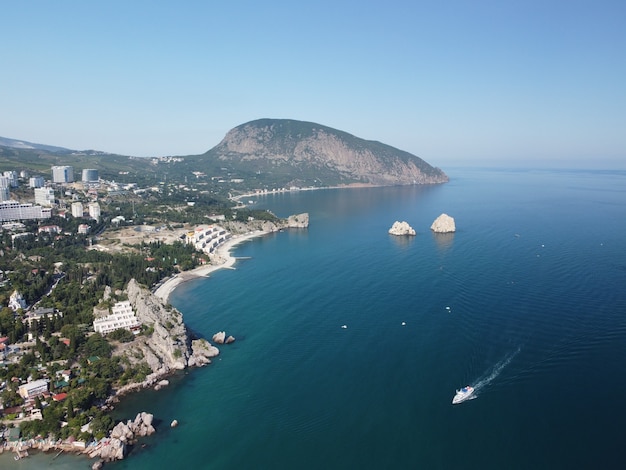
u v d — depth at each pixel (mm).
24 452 125750
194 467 119250
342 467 117625
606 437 124000
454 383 151750
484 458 118500
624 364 158375
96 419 134125
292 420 136375
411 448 123000
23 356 164875
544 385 148250
